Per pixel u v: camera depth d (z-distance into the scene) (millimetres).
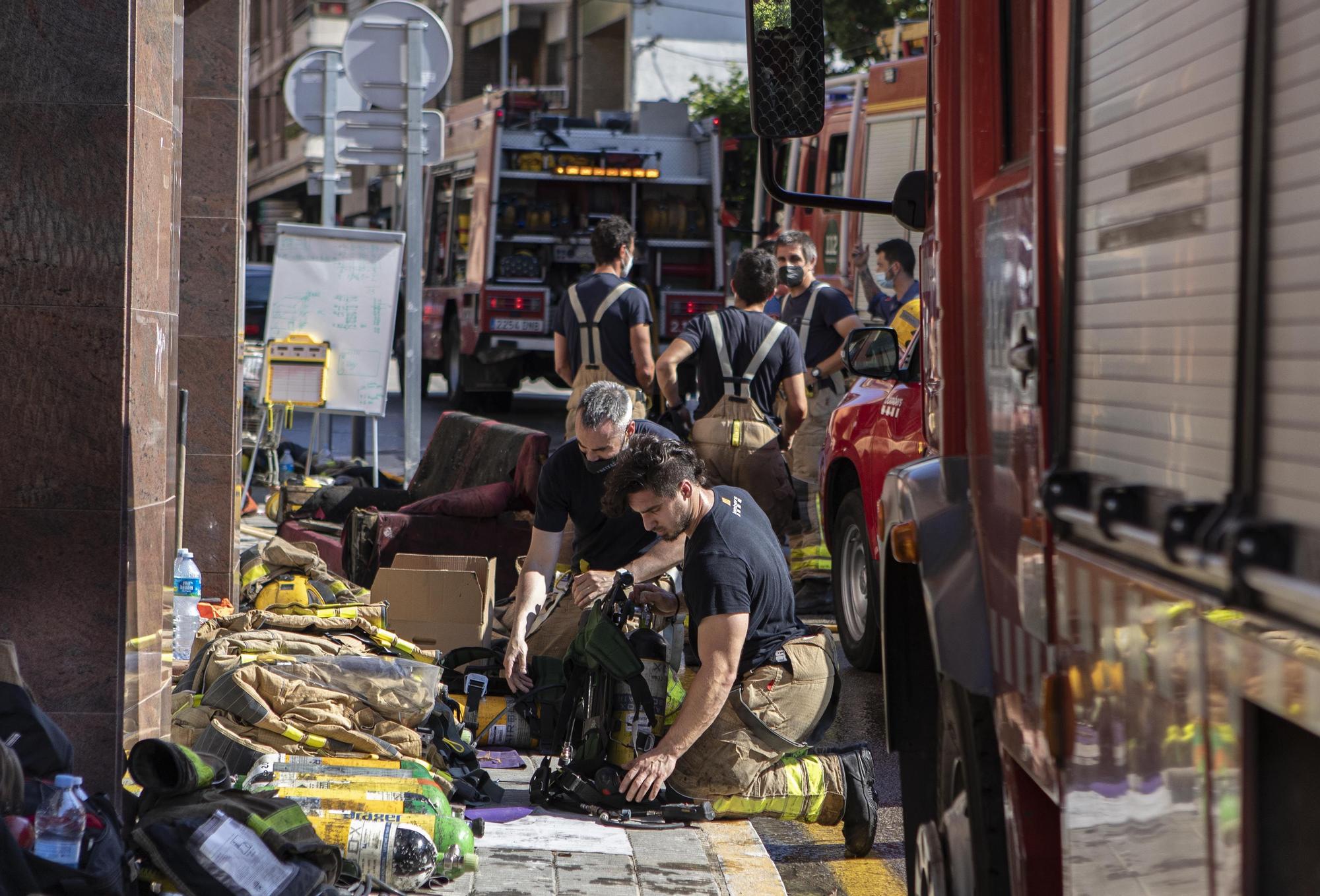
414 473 21031
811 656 9180
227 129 13594
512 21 88312
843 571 14758
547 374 38094
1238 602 3145
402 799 8031
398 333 42656
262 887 6691
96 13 7336
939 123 6168
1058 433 4531
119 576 7500
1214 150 3414
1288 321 2994
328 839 7555
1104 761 4109
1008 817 5359
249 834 6766
